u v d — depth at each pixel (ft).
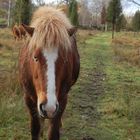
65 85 5.43
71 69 5.71
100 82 14.71
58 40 4.89
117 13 58.75
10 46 22.95
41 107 4.69
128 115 9.46
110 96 11.87
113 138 7.91
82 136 7.92
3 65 16.07
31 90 5.75
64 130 8.19
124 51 28.60
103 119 9.24
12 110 8.51
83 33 60.13
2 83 10.82
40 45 4.86
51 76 4.76
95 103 10.82
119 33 75.72
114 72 18.02
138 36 66.18
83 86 13.43
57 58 4.87
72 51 5.98
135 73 18.11
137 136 8.11
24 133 7.63
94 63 21.56
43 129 7.59
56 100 4.69
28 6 21.48
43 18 5.12
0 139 7.20
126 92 12.58
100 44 40.47
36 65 4.95
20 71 6.21
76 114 9.52
